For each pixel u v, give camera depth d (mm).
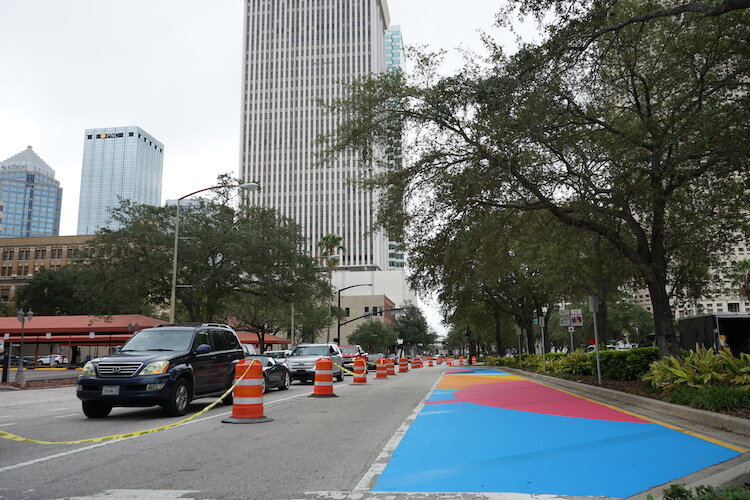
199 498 5352
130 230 36344
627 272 21469
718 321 24422
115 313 56438
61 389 24234
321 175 147125
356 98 16297
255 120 150875
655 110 15492
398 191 16609
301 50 152000
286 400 15930
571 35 10711
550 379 22578
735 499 4203
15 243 95000
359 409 13336
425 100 15328
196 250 35469
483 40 14891
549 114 13266
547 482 5848
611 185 15195
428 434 9211
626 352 17578
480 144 14391
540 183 15898
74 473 6426
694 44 14414
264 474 6359
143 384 11070
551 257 23750
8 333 42938
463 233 16531
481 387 20203
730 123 12109
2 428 10328
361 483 5914
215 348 13898
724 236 18828
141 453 7660
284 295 40469
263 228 39531
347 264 143000
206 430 9867
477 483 5855
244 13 154875
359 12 151000
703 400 10422
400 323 111938
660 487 5559
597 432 9039
